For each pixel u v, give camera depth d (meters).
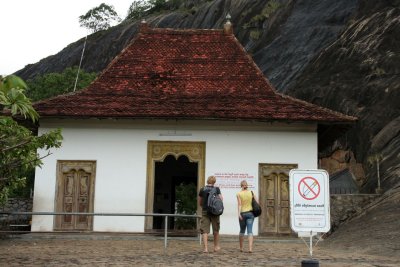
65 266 9.46
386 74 32.81
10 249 12.94
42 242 15.16
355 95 33.53
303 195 10.58
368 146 29.72
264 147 17.58
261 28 56.91
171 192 23.11
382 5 38.94
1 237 16.09
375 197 20.25
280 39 50.28
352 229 17.08
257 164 17.48
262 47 53.09
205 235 12.35
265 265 9.98
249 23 57.97
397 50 33.88
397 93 30.45
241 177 17.41
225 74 19.53
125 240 16.06
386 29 35.88
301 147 17.55
